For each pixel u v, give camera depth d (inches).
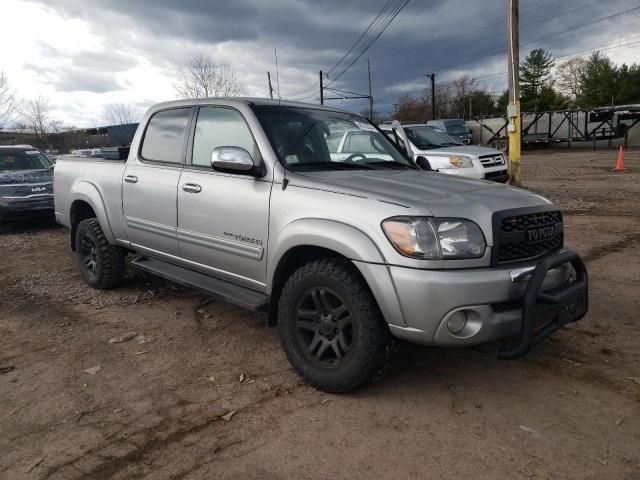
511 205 126.7
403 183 137.3
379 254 117.0
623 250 266.1
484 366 145.1
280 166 143.7
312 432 114.6
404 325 115.8
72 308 200.7
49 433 116.0
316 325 132.2
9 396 133.1
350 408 124.1
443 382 136.4
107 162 209.0
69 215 229.8
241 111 157.8
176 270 181.6
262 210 142.4
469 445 108.7
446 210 118.0
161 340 168.1
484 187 141.3
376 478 99.2
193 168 168.9
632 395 127.2
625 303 189.5
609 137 1320.1
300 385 136.3
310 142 158.4
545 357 149.2
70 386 138.0
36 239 355.3
